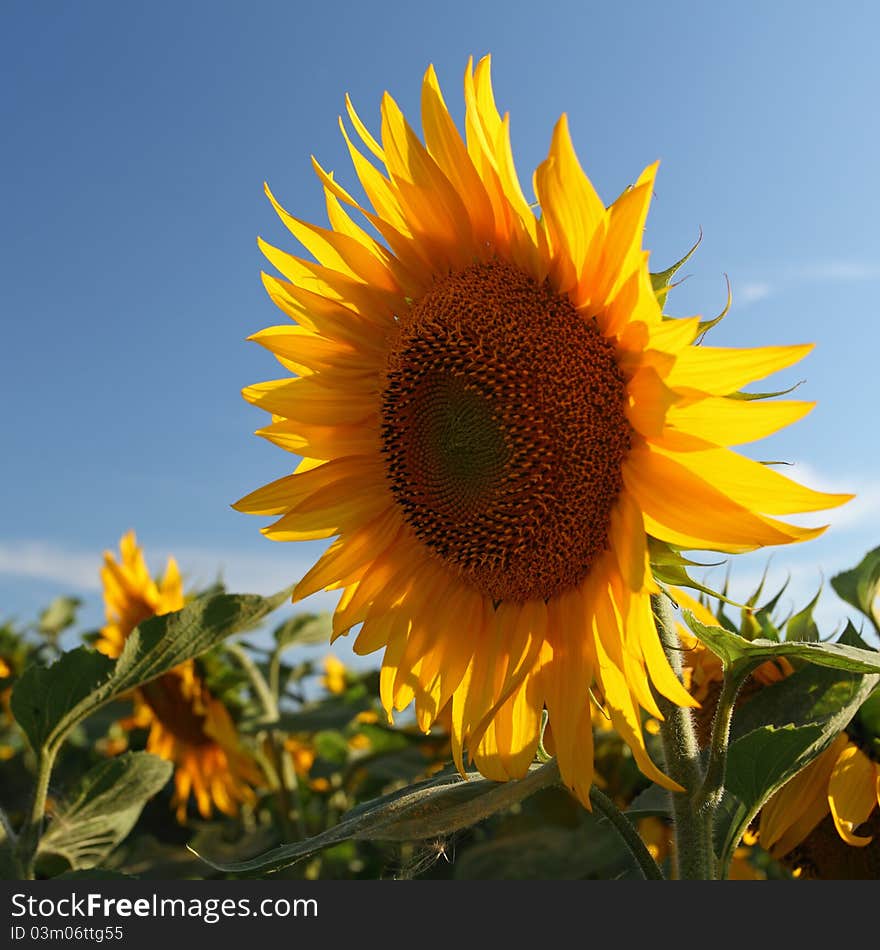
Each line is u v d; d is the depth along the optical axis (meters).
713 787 0.34
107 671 0.47
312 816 0.85
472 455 0.39
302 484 0.44
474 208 0.38
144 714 0.79
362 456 0.44
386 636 0.43
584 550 0.36
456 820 0.34
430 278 0.41
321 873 0.75
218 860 0.72
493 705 0.36
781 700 0.38
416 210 0.39
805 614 0.41
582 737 0.34
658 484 0.32
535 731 0.37
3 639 1.11
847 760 0.40
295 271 0.43
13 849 0.46
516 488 0.36
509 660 0.38
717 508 0.30
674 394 0.29
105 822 0.51
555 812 0.67
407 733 0.78
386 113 0.38
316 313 0.43
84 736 1.02
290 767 0.78
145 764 0.52
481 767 0.37
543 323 0.36
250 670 0.76
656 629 0.34
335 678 1.09
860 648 0.35
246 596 0.46
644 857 0.35
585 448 0.35
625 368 0.34
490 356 0.37
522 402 0.36
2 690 1.04
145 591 0.72
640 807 0.46
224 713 0.72
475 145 0.36
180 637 0.46
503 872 0.59
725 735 0.33
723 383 0.30
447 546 0.40
